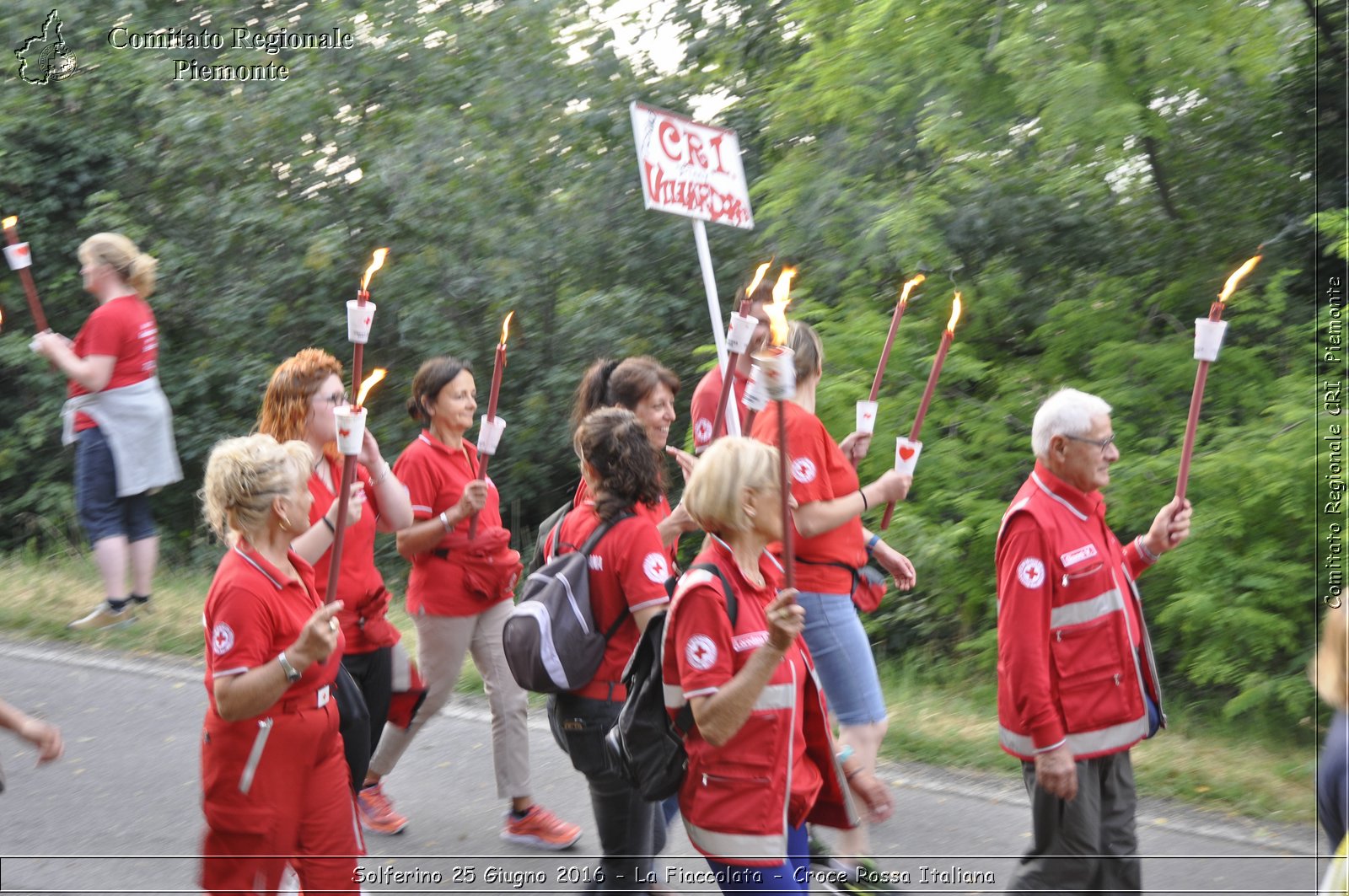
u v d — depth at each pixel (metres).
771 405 6.91
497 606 7.74
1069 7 12.77
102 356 11.38
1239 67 13.70
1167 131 14.10
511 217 19.11
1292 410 11.99
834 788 5.77
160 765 8.84
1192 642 11.73
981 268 15.95
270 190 19.47
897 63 14.16
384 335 19.77
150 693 10.26
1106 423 5.94
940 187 14.88
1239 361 13.35
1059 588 5.87
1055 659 5.91
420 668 7.77
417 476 7.70
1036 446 6.04
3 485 21.05
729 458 5.25
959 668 13.13
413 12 19.36
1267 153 15.40
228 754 5.28
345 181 19.50
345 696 6.31
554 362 18.97
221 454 5.33
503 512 19.06
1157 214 15.92
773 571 5.59
